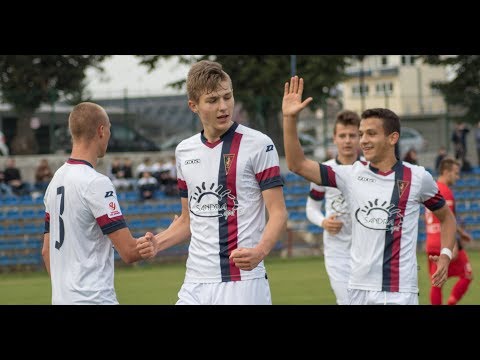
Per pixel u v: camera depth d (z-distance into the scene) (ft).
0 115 248.11
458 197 246.27
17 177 229.66
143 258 54.95
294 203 237.86
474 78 297.53
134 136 255.29
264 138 56.75
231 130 57.21
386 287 63.77
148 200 230.68
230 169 56.54
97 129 55.62
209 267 57.11
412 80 503.20
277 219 55.52
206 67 55.93
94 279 54.54
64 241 54.70
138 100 255.91
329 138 285.02
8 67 281.13
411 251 64.23
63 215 54.75
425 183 64.44
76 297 54.19
